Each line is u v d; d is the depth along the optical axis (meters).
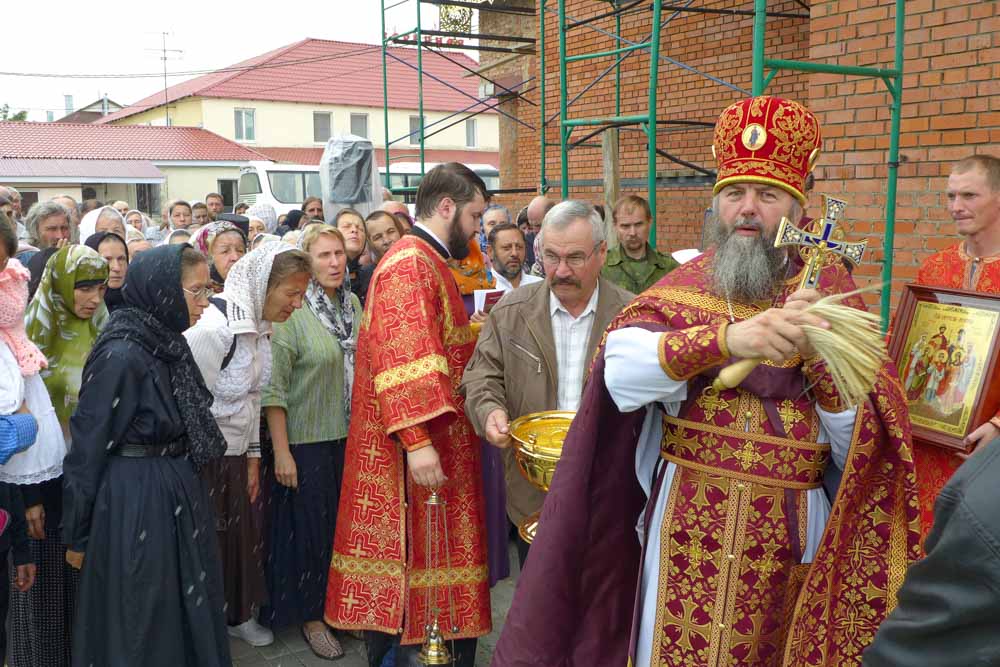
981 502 1.12
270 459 4.24
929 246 5.07
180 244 3.29
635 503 2.34
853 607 2.15
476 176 3.43
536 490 3.23
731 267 2.06
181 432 3.21
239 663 4.06
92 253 3.75
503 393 3.20
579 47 9.73
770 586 2.07
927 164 5.03
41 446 3.31
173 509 3.14
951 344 3.09
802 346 1.83
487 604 3.46
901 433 2.04
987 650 1.10
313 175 20.34
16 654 3.60
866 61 5.23
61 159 32.75
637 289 5.30
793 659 2.05
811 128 2.08
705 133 8.54
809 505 2.11
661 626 2.15
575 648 2.30
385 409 3.12
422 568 3.38
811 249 1.98
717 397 2.10
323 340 4.14
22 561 3.36
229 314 3.78
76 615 3.11
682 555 2.13
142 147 35.00
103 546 3.06
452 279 3.42
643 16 8.99
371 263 5.61
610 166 6.83
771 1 7.78
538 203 7.73
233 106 38.53
